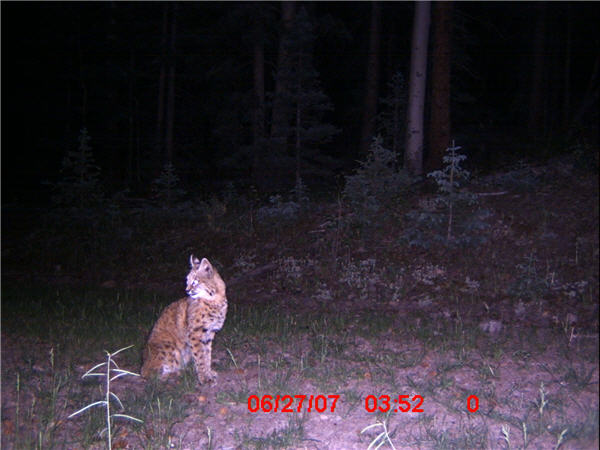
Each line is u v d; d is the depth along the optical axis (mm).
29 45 33906
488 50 33406
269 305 12109
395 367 8266
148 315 11289
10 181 32031
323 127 21281
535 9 27438
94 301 12680
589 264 12266
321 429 6410
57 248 18156
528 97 29094
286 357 8797
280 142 21078
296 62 21672
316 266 14195
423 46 18500
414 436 6176
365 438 6160
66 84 34594
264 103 23875
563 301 11172
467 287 12289
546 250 13117
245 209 18891
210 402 7195
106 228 18297
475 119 28828
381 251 14430
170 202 19797
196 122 32281
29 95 34750
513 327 10062
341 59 32562
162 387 7551
